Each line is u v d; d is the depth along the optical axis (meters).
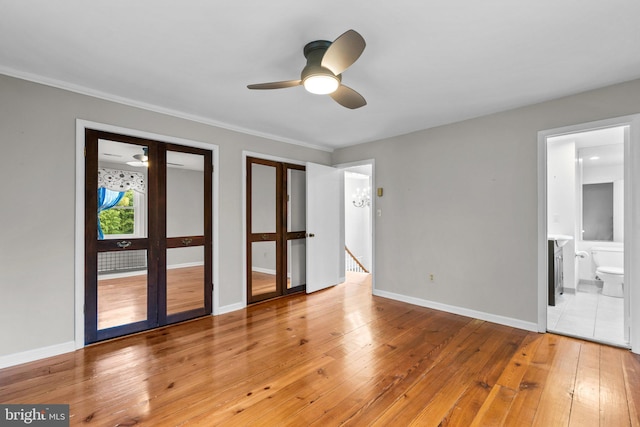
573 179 4.39
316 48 1.99
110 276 2.88
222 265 3.70
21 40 1.96
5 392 2.00
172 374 2.23
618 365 2.35
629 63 2.27
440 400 1.92
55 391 2.01
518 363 2.39
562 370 2.28
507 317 3.24
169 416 1.77
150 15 1.72
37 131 2.48
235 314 3.63
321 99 2.98
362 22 1.79
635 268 2.55
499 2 1.62
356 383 2.11
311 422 1.72
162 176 3.22
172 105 3.13
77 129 2.66
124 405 1.87
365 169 5.85
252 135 4.04
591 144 4.62
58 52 2.12
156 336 2.96
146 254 3.12
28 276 2.44
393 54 2.15
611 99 2.64
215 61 2.26
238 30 1.87
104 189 2.85
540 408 1.84
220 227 3.69
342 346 2.71
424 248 3.95
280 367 2.34
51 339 2.53
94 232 2.78
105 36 1.93
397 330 3.09
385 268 4.39
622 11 1.69
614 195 4.63
